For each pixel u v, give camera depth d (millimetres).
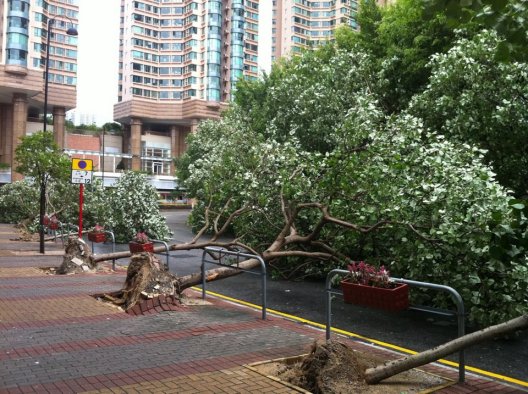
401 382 4871
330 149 14703
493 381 5121
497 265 6637
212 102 84688
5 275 11398
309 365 4754
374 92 14523
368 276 5555
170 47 87438
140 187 20328
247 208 11203
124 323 7059
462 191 7414
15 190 29688
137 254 8789
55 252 16609
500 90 9938
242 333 6637
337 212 9781
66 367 5078
